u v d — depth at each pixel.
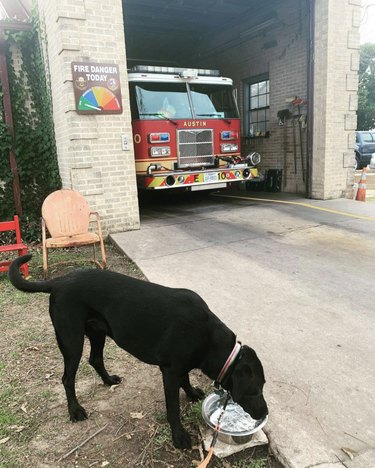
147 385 3.05
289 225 7.14
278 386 2.83
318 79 8.83
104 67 6.64
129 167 7.12
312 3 8.59
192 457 2.35
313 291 4.43
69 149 6.83
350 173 9.47
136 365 3.32
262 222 7.43
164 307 2.37
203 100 8.94
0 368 3.31
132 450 2.42
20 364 3.37
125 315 2.42
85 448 2.45
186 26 12.12
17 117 7.90
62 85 6.62
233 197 10.54
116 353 3.50
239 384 2.21
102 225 7.06
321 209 8.19
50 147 7.96
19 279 2.69
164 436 2.50
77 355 2.60
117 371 3.24
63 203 5.63
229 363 2.29
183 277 4.99
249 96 12.04
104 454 2.40
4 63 7.53
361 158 20.08
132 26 11.89
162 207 9.62
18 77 7.86
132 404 2.84
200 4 10.53
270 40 10.65
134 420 2.68
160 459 2.35
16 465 2.33
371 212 7.82
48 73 7.37
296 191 10.47
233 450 2.32
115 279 2.60
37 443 2.50
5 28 7.49
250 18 11.18
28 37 7.70
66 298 2.57
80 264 5.90
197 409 2.63
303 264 5.27
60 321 2.58
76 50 6.41
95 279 2.61
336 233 6.57
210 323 2.37
